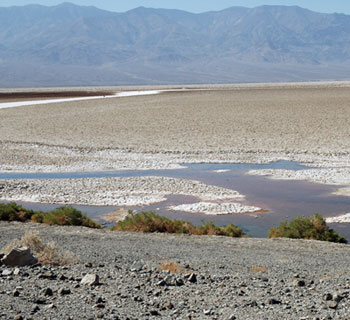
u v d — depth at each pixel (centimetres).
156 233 1681
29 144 4622
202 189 2712
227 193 2623
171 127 5769
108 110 7994
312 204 2384
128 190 2717
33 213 2048
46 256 1034
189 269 1048
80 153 4125
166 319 688
